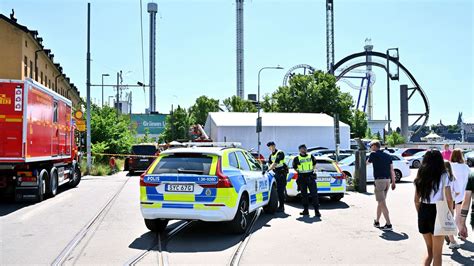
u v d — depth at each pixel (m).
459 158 8.48
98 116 36.09
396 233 9.12
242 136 37.94
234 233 9.02
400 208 12.77
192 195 8.40
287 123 39.22
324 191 13.91
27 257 7.17
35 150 13.46
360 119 68.69
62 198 15.17
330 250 7.64
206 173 8.49
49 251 7.57
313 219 10.92
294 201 14.53
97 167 27.88
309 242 8.30
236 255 7.32
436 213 5.73
